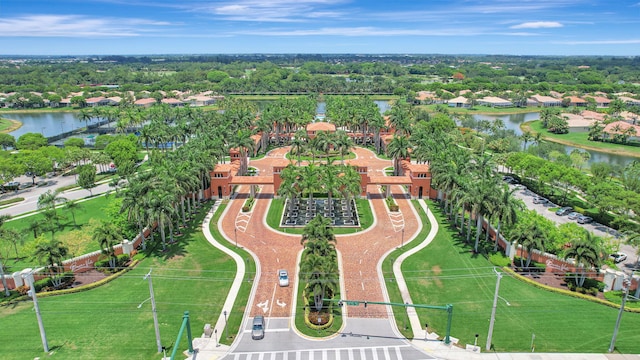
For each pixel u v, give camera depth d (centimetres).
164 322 5775
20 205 10562
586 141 18475
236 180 10644
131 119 18475
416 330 5666
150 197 7488
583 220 9250
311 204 9294
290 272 7088
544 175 10694
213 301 6275
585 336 5462
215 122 16275
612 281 6506
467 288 6619
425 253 7788
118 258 7306
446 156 9925
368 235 8569
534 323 5744
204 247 8006
